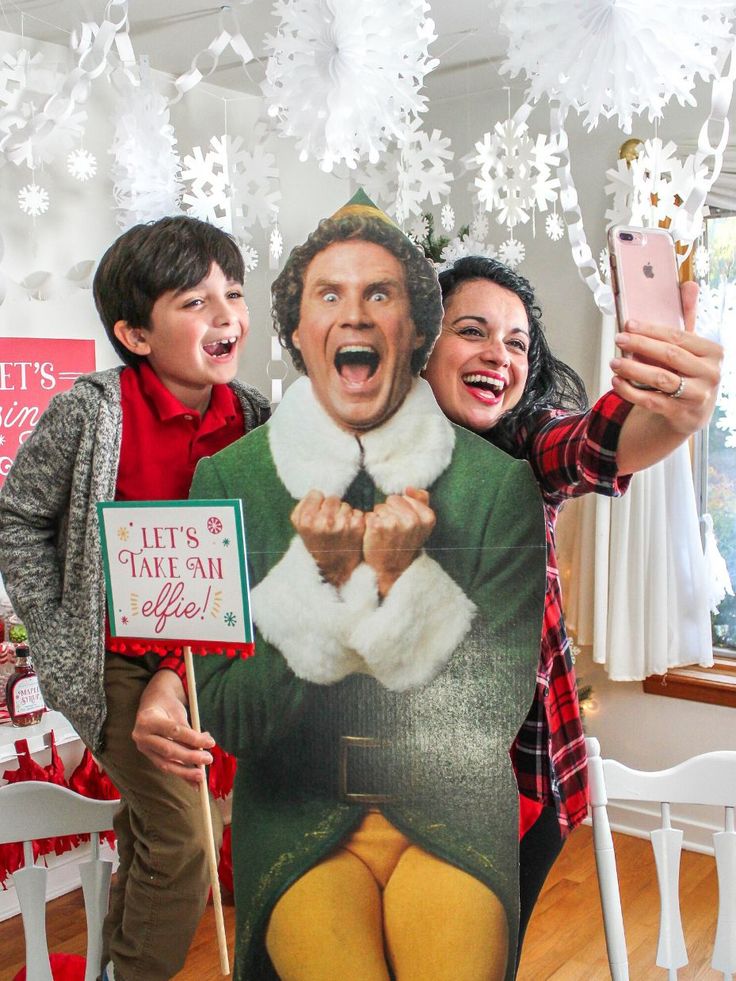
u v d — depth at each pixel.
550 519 1.16
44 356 2.72
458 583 1.03
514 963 1.02
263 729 1.05
